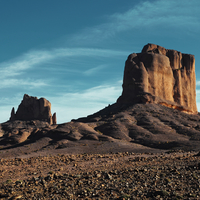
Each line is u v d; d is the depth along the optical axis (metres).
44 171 26.92
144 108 118.75
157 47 150.38
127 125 99.75
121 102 133.25
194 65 152.88
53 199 14.02
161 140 83.19
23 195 15.20
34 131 101.75
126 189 15.15
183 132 93.56
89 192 14.99
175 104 132.62
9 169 29.20
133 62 137.12
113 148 70.88
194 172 18.94
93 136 86.19
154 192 14.13
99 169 25.72
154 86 133.00
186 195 13.45
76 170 26.30
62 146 79.50
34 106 176.88
